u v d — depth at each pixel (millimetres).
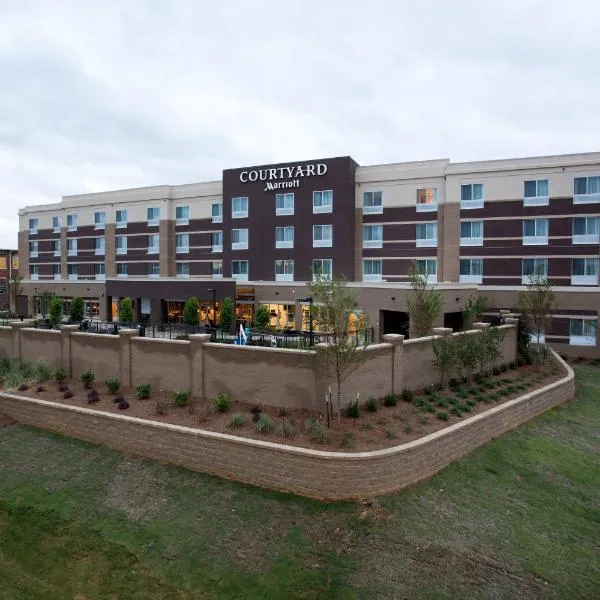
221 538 10766
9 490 13117
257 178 41125
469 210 35062
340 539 10547
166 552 10469
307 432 13430
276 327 35438
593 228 32000
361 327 20578
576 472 13797
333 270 38406
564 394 20000
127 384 18234
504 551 10281
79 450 15008
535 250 33375
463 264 35469
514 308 31609
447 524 11070
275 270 40625
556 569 9859
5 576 10242
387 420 14398
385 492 11984
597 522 11586
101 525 11461
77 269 53719
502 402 16953
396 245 37562
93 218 52250
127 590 9641
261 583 9508
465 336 18984
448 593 9133
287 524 11070
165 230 47156
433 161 36750
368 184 38438
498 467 13719
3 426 17125
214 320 37250
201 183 46062
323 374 14539
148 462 14070
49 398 17391
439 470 13250
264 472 12508
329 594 9172
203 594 9398
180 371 17094
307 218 39281
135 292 42469
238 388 16047
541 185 33250
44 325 33688
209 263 45625
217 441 13188
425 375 17969
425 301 22281
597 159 31703
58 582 9992
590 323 29562
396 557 10016
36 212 57750
